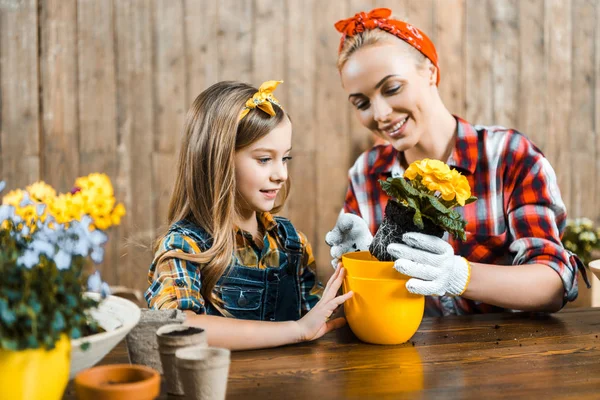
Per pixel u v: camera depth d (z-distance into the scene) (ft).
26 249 2.94
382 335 4.21
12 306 2.72
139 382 2.81
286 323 4.24
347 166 10.25
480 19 10.56
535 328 4.66
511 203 5.78
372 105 5.86
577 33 10.95
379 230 4.43
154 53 9.65
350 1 10.10
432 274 4.16
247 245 5.15
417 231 4.29
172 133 9.76
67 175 9.58
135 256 9.69
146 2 9.59
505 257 5.85
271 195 4.93
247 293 5.01
